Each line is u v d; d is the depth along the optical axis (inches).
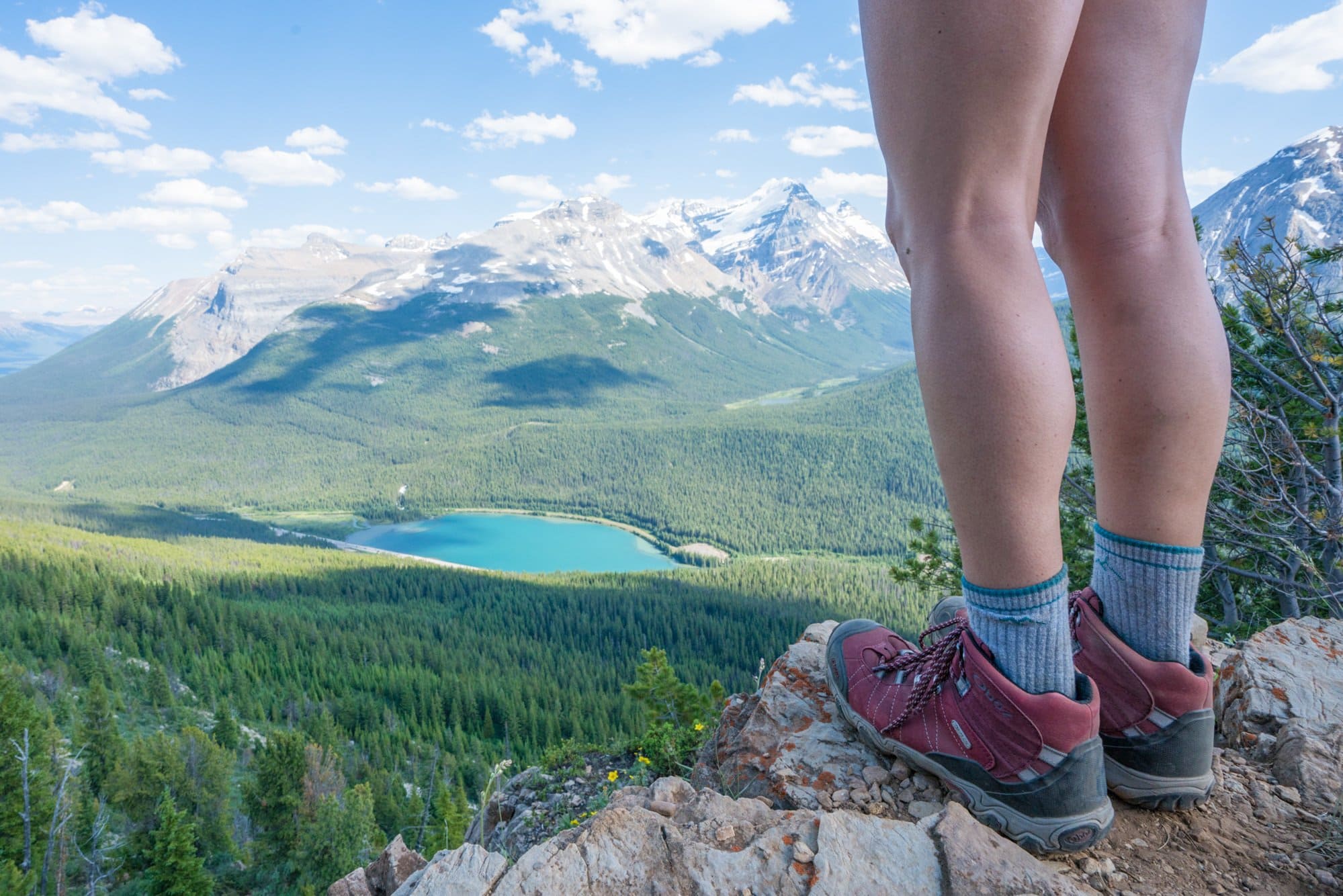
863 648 62.2
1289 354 257.1
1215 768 61.1
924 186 37.1
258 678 3284.9
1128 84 43.4
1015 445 35.8
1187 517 45.9
